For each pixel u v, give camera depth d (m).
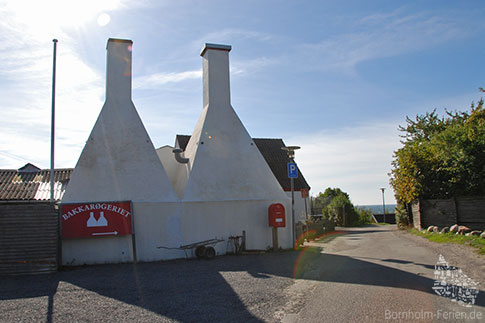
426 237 17.23
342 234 25.75
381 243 16.86
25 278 10.60
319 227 24.11
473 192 18.56
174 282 9.45
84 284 9.46
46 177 20.27
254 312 6.61
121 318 6.41
